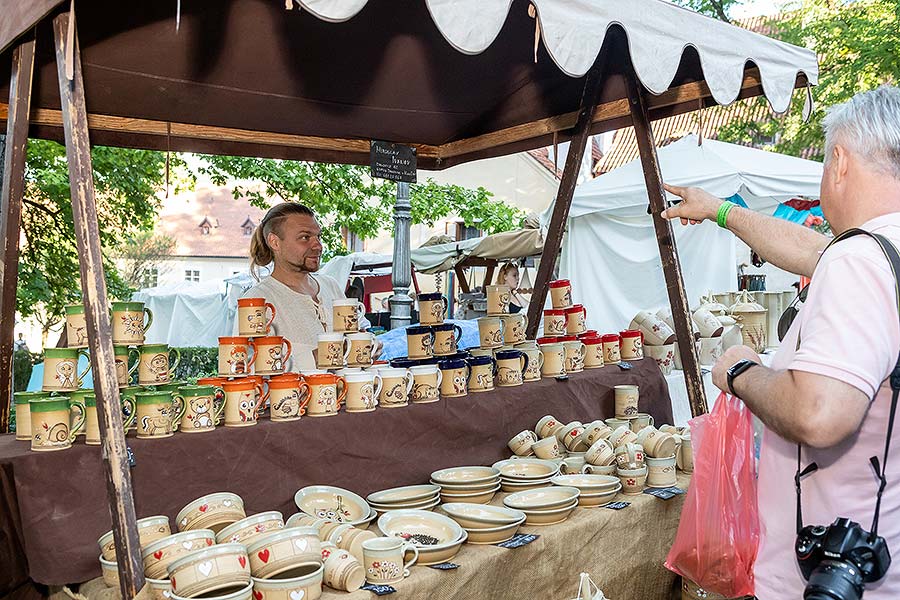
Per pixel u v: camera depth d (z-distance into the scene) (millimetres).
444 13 1717
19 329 10070
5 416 2428
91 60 2701
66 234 7918
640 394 3453
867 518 1443
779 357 1639
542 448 2807
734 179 6645
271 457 2240
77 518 1975
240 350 2338
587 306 7828
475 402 2754
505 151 4000
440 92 3447
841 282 1397
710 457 2023
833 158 1551
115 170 8477
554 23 2006
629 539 2570
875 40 13461
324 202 9625
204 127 3467
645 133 3188
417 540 2180
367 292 12055
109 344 1745
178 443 2076
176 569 1693
